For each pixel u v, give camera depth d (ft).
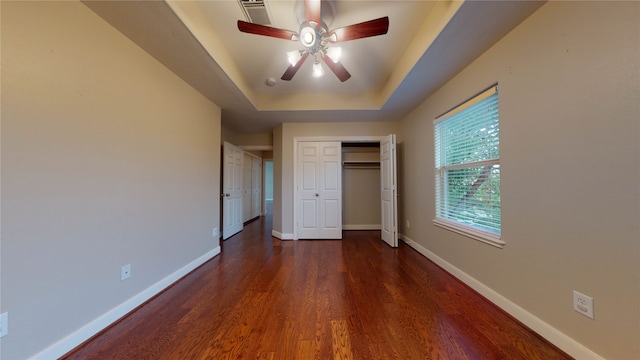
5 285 3.76
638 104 3.48
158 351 4.63
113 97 5.67
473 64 7.18
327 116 12.89
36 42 4.17
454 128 8.64
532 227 5.24
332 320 5.66
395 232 12.22
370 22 5.40
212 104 10.57
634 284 3.54
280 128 14.64
